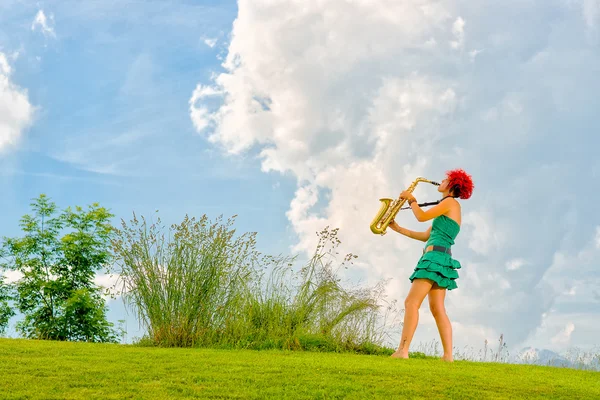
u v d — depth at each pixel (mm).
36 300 16312
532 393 4250
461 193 6598
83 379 4254
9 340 7148
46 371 4523
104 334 15594
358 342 7668
